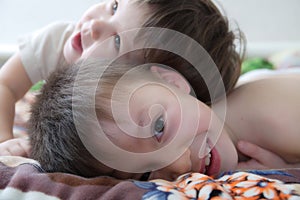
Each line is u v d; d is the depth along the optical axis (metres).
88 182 0.54
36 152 0.66
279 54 1.56
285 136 0.81
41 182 0.54
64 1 1.82
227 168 0.71
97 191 0.52
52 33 1.11
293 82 0.86
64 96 0.64
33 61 1.09
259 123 0.83
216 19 0.96
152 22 0.86
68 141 0.61
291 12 1.84
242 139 0.85
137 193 0.50
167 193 0.50
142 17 0.87
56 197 0.52
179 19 0.89
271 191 0.50
